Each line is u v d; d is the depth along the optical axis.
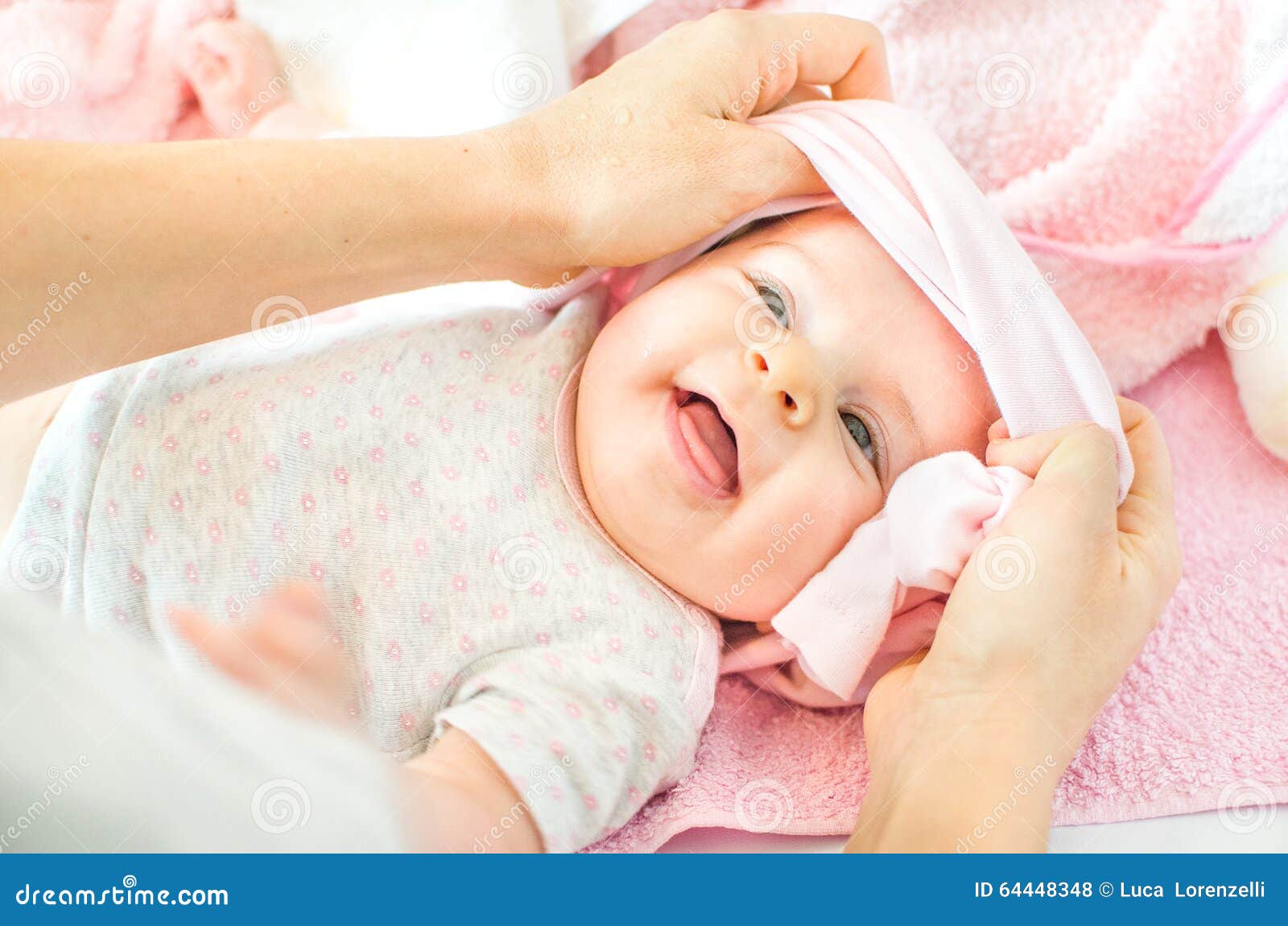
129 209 0.95
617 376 1.17
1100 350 1.35
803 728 1.22
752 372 1.11
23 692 0.64
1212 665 1.21
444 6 1.43
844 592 1.13
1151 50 1.32
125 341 1.00
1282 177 1.26
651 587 1.18
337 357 1.21
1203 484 1.31
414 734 1.12
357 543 1.14
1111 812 1.13
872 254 1.17
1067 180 1.33
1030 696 0.99
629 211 1.14
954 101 1.41
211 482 1.13
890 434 1.15
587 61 1.51
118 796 0.63
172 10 1.47
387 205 1.06
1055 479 1.04
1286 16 1.27
